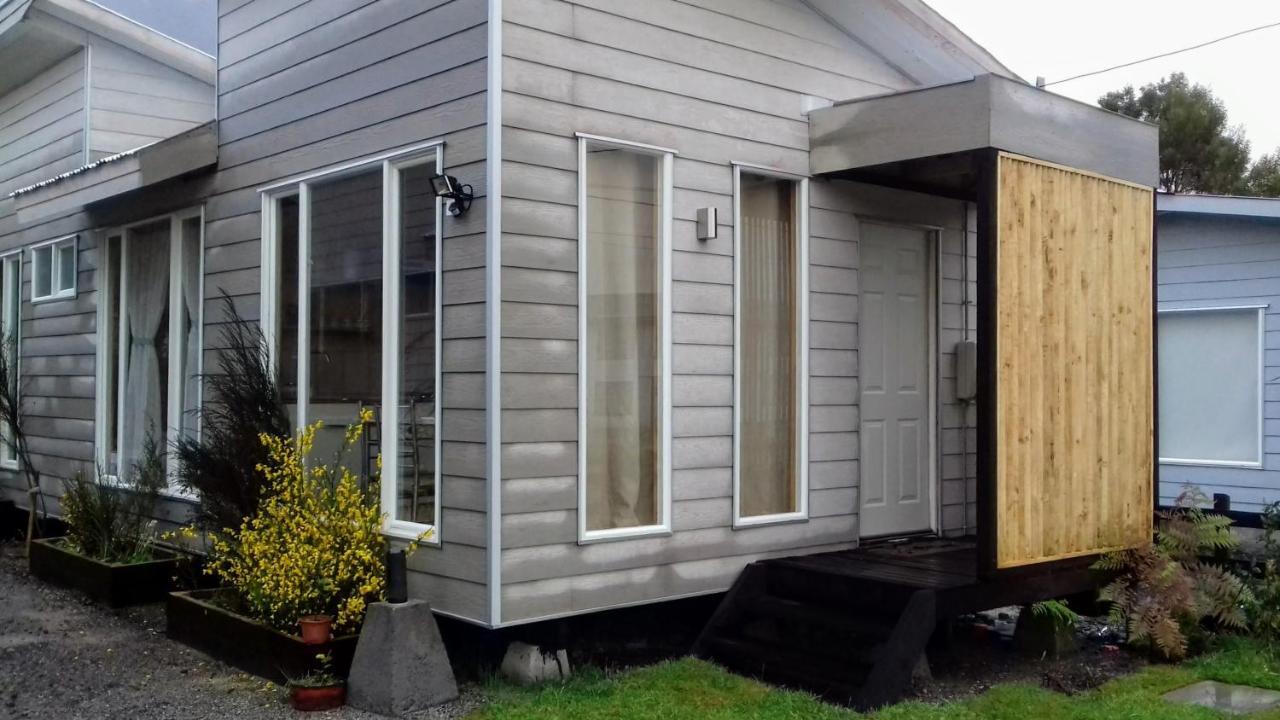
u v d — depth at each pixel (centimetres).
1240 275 1051
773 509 658
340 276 632
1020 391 603
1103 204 668
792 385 670
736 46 639
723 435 623
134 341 867
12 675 574
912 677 555
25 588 802
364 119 609
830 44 698
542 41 545
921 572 597
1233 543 672
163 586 755
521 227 533
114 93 941
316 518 575
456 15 548
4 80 1070
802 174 673
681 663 582
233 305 681
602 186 579
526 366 532
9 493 1055
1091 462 651
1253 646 648
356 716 502
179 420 797
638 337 593
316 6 651
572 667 572
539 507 535
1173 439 1120
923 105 619
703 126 620
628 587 573
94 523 791
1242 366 1068
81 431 931
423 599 556
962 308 775
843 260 695
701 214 614
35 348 1020
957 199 767
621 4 581
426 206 574
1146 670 611
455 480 541
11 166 1085
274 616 570
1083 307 650
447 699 518
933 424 753
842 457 688
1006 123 599
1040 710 519
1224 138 2548
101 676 573
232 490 632
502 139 527
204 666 593
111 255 906
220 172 739
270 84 690
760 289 658
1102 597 644
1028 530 602
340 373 631
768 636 608
